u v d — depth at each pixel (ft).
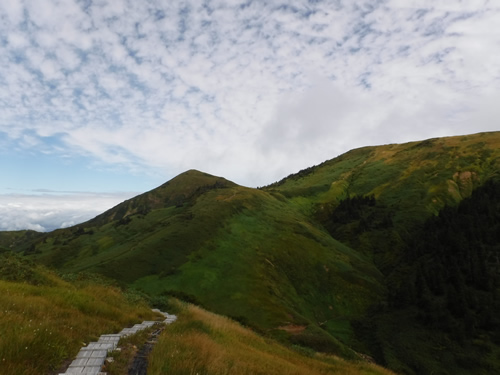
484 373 215.10
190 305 99.40
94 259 397.39
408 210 521.24
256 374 36.47
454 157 653.71
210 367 29.48
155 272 299.38
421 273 335.26
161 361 28.25
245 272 316.19
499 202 437.99
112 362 27.68
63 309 42.88
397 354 241.35
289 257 373.61
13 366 21.93
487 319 260.42
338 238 507.30
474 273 311.68
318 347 189.47
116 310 53.62
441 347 242.58
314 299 324.19
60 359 26.37
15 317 31.94
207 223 404.36
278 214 502.38
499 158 590.96
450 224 411.34
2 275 60.29
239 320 157.07
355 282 353.10
